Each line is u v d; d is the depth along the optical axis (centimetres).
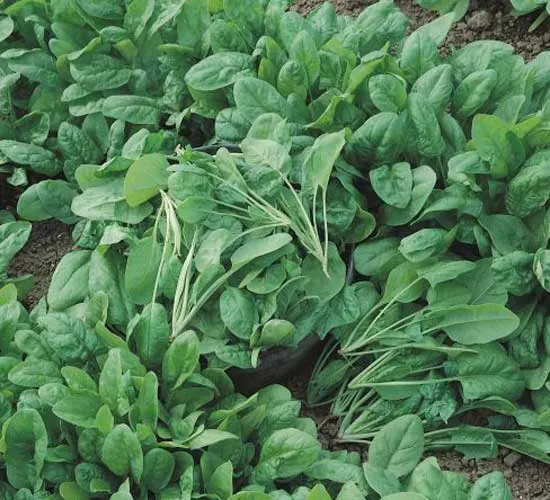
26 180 222
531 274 202
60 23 226
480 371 202
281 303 203
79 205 210
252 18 222
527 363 203
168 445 193
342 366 208
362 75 212
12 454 193
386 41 222
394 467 195
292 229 207
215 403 202
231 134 215
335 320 205
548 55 217
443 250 206
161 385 200
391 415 204
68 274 208
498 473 191
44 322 199
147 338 200
